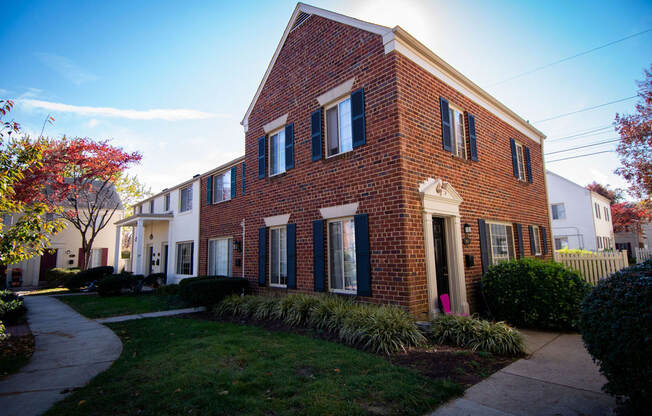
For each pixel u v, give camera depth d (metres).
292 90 10.12
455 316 6.36
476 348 5.62
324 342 6.09
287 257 9.61
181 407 3.64
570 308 7.06
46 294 17.00
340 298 7.79
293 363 4.96
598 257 11.05
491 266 8.48
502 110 11.30
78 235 24.75
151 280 17.52
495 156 10.56
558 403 3.78
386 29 7.57
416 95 7.80
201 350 5.77
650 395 2.92
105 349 6.37
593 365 5.02
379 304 7.15
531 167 12.67
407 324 5.91
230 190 14.33
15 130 6.39
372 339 5.64
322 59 9.16
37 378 4.86
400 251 6.88
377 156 7.51
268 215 10.65
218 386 4.20
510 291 7.66
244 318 8.83
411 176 7.25
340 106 8.76
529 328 7.53
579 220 24.84
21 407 3.84
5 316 9.14
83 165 19.11
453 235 8.30
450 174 8.48
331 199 8.50
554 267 7.60
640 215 29.83
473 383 4.34
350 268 8.06
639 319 2.96
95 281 18.42
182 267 17.38
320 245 8.58
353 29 8.36
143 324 8.55
